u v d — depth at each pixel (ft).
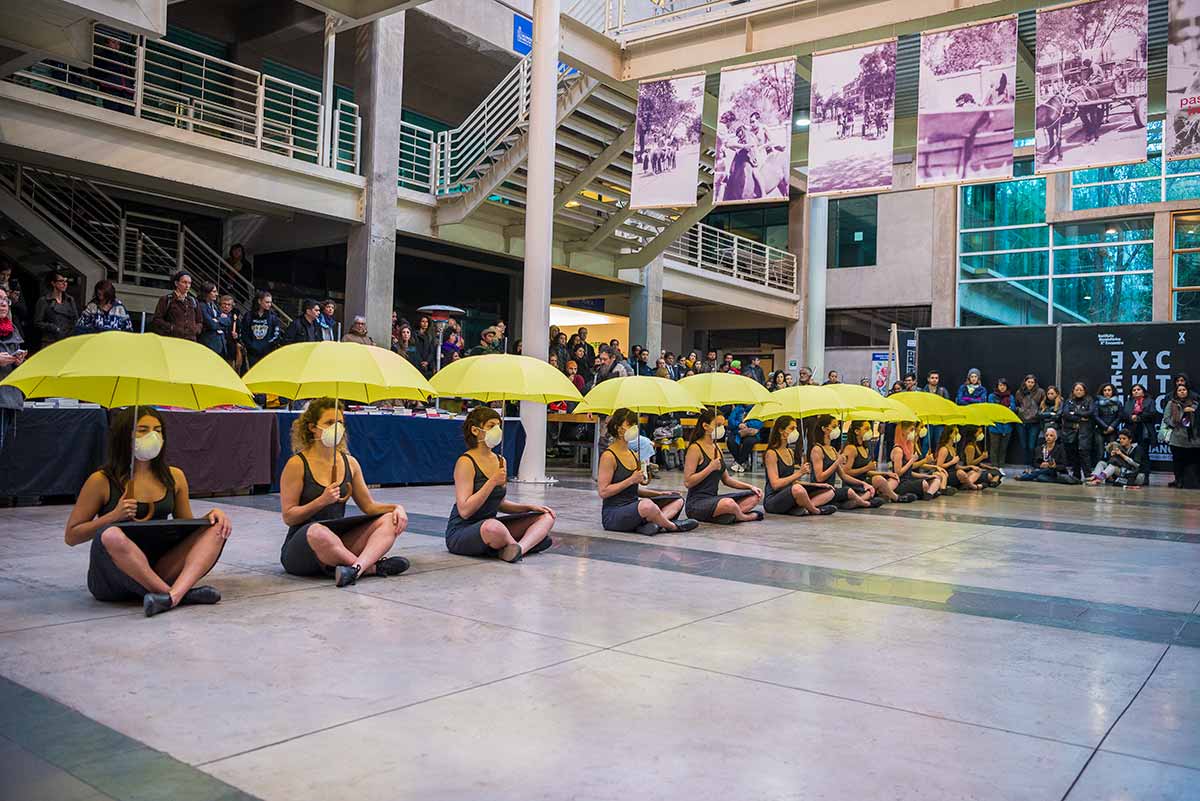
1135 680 12.37
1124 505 39.96
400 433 38.52
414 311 71.77
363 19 41.65
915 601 17.46
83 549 20.53
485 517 21.08
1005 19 34.55
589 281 75.92
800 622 15.33
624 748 9.32
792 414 32.48
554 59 40.29
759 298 89.76
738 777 8.64
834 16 41.96
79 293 47.14
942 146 35.58
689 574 19.60
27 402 27.22
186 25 58.39
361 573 17.63
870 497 36.55
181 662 12.01
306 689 11.02
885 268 97.50
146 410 15.28
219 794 8.00
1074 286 86.07
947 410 42.22
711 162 57.52
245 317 39.83
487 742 9.41
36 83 47.21
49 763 8.61
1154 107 49.47
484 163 56.24
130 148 43.52
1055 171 34.12
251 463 32.53
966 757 9.29
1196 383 60.13
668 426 55.01
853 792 8.34
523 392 21.31
